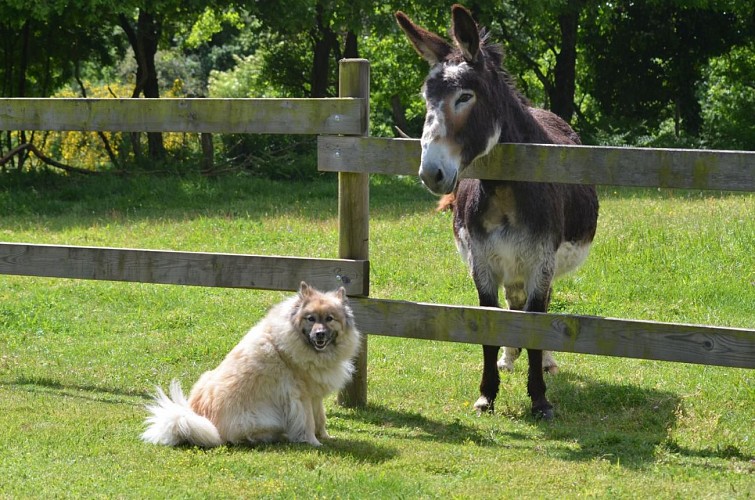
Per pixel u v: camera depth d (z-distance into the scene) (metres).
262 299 10.09
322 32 26.36
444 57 5.80
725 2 27.36
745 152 5.16
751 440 5.72
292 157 22.50
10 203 17.44
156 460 4.95
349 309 5.48
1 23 22.95
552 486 4.68
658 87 30.62
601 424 6.27
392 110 34.94
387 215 15.43
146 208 17.14
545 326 5.58
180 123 6.35
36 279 10.90
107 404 6.24
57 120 6.60
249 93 37.69
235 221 14.73
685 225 12.69
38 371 7.32
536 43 30.25
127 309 9.77
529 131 6.21
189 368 7.64
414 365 7.90
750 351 5.17
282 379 5.28
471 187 6.39
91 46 25.45
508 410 6.50
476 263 6.41
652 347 5.36
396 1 23.09
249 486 4.54
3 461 4.88
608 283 10.35
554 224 6.22
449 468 4.99
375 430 5.91
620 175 5.42
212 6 22.78
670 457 5.32
